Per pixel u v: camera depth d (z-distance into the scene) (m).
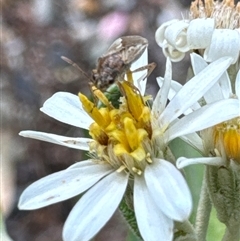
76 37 0.17
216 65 0.05
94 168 0.05
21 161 0.16
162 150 0.05
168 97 0.05
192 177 0.07
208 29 0.06
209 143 0.05
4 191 0.16
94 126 0.05
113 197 0.05
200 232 0.06
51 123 0.17
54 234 0.16
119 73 0.05
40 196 0.05
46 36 0.17
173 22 0.06
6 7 0.18
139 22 0.17
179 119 0.05
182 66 0.16
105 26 0.17
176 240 0.05
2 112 0.17
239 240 0.05
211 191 0.05
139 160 0.05
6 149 0.16
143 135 0.05
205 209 0.06
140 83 0.05
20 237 0.15
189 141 0.05
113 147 0.05
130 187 0.05
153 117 0.05
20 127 0.17
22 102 0.17
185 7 0.17
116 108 0.05
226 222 0.05
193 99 0.05
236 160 0.05
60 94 0.06
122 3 0.17
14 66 0.17
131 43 0.05
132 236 0.07
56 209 0.16
